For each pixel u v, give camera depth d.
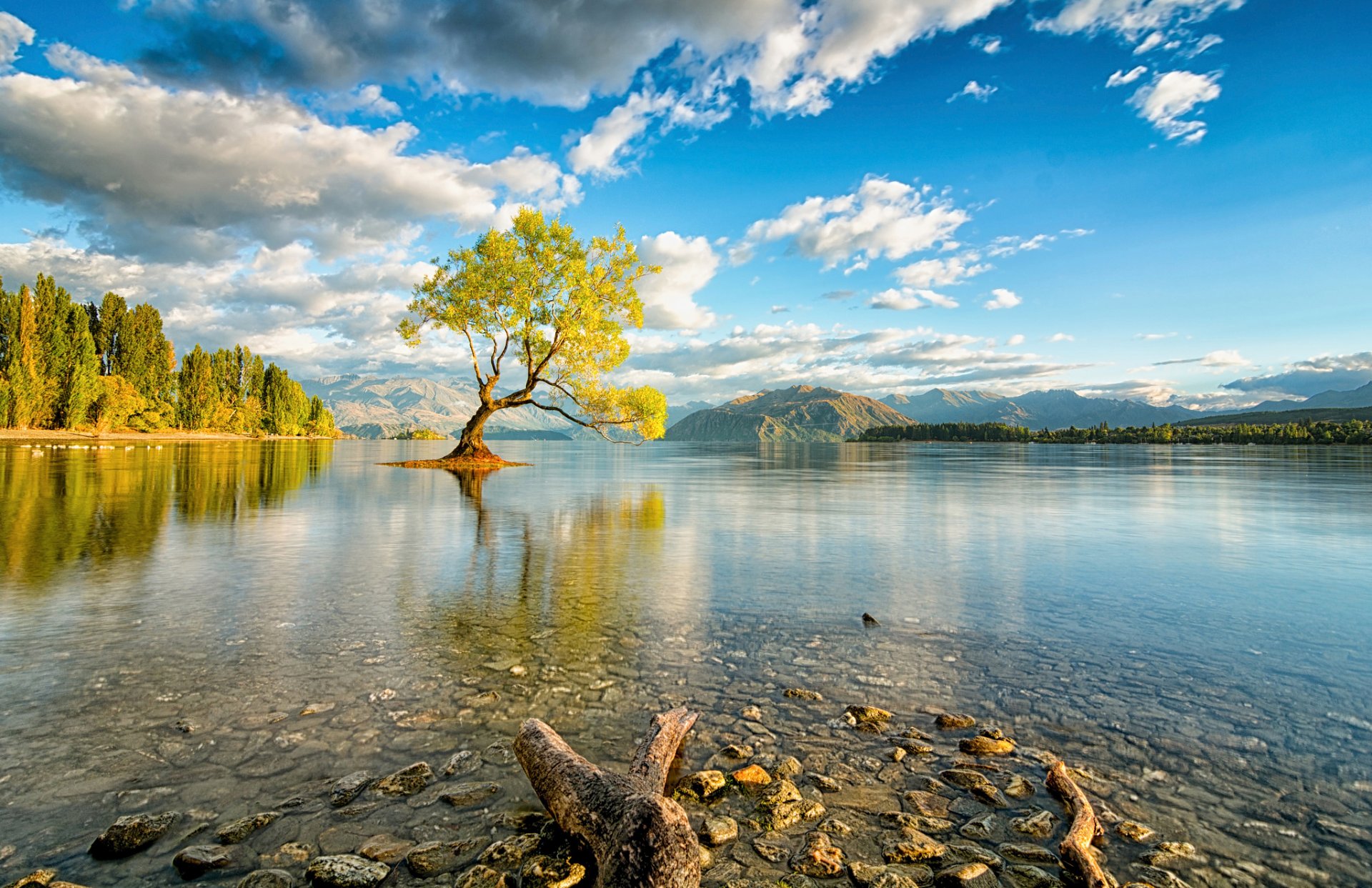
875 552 11.66
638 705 4.92
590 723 4.59
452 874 3.12
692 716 4.65
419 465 40.62
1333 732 4.53
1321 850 3.29
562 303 39.41
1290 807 3.66
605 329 39.53
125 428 102.25
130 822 3.32
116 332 111.75
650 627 6.88
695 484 29.42
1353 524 15.84
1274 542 13.00
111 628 6.59
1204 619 7.30
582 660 5.87
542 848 3.33
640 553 11.30
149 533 12.74
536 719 4.30
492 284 39.09
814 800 3.77
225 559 10.30
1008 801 3.77
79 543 11.52
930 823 3.57
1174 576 9.66
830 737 4.50
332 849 3.27
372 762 4.06
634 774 3.64
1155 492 25.69
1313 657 6.05
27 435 83.00
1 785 3.68
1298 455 77.38
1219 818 3.56
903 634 6.71
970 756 4.25
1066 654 6.14
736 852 3.35
